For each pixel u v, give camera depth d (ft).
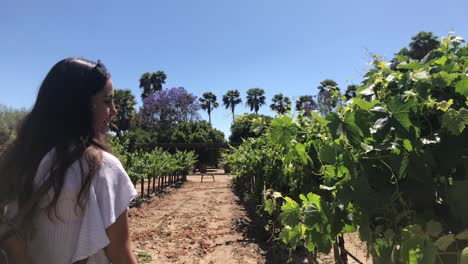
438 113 5.11
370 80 6.39
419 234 4.43
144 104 171.63
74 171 4.45
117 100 138.62
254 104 223.51
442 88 5.36
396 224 4.96
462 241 4.47
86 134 4.77
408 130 4.95
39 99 4.87
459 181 4.52
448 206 4.81
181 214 40.01
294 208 7.14
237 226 31.83
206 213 40.40
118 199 4.64
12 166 4.66
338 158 6.02
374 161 5.52
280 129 8.68
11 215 4.56
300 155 9.05
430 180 4.89
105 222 4.45
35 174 4.55
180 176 90.43
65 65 4.94
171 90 172.24
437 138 4.93
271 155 18.56
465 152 4.77
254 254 23.21
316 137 9.09
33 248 4.56
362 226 5.46
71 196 4.37
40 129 4.69
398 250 4.80
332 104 8.38
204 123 146.20
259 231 28.27
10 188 4.57
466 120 4.59
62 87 4.80
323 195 8.93
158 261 22.79
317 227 6.30
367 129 5.28
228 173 112.57
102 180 4.54
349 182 5.50
